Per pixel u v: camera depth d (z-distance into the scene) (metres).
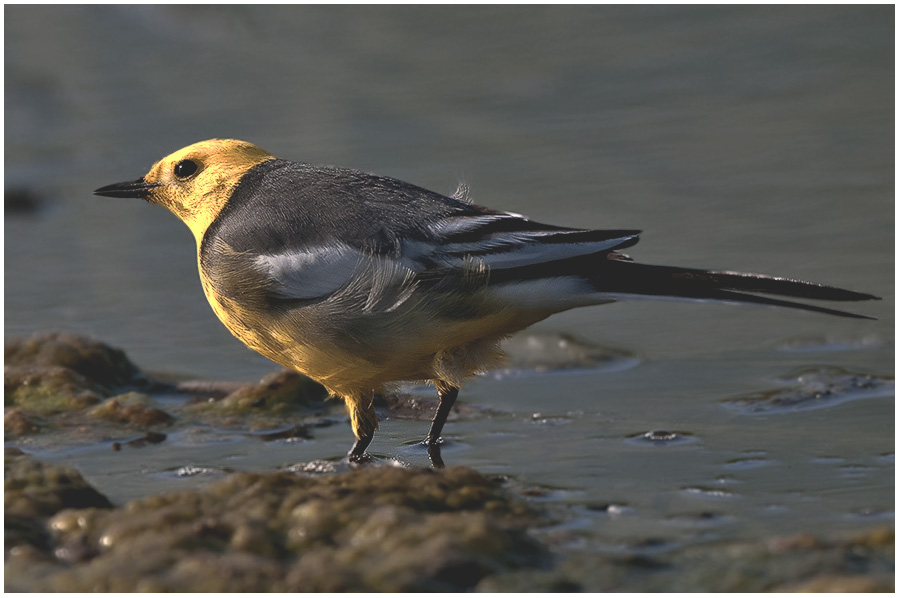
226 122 20.39
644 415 11.16
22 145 20.08
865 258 14.74
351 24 25.52
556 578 7.18
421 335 9.66
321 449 10.80
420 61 23.34
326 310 9.76
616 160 18.58
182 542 7.55
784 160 18.36
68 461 10.39
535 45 23.98
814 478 9.27
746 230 15.79
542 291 9.46
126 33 24.81
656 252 15.12
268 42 24.56
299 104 21.23
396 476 8.82
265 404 12.00
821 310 9.25
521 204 16.78
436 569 7.12
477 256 9.49
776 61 22.66
